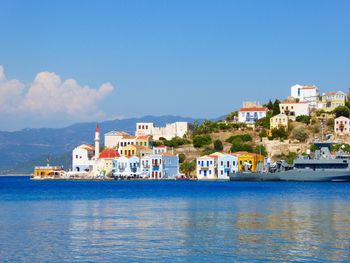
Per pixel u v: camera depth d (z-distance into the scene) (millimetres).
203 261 62469
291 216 102625
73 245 72750
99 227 89812
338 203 131750
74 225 92625
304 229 84625
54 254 66875
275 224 91000
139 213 112000
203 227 88562
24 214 111500
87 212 115125
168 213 111312
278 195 164125
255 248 69562
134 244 73125
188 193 180625
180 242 74250
